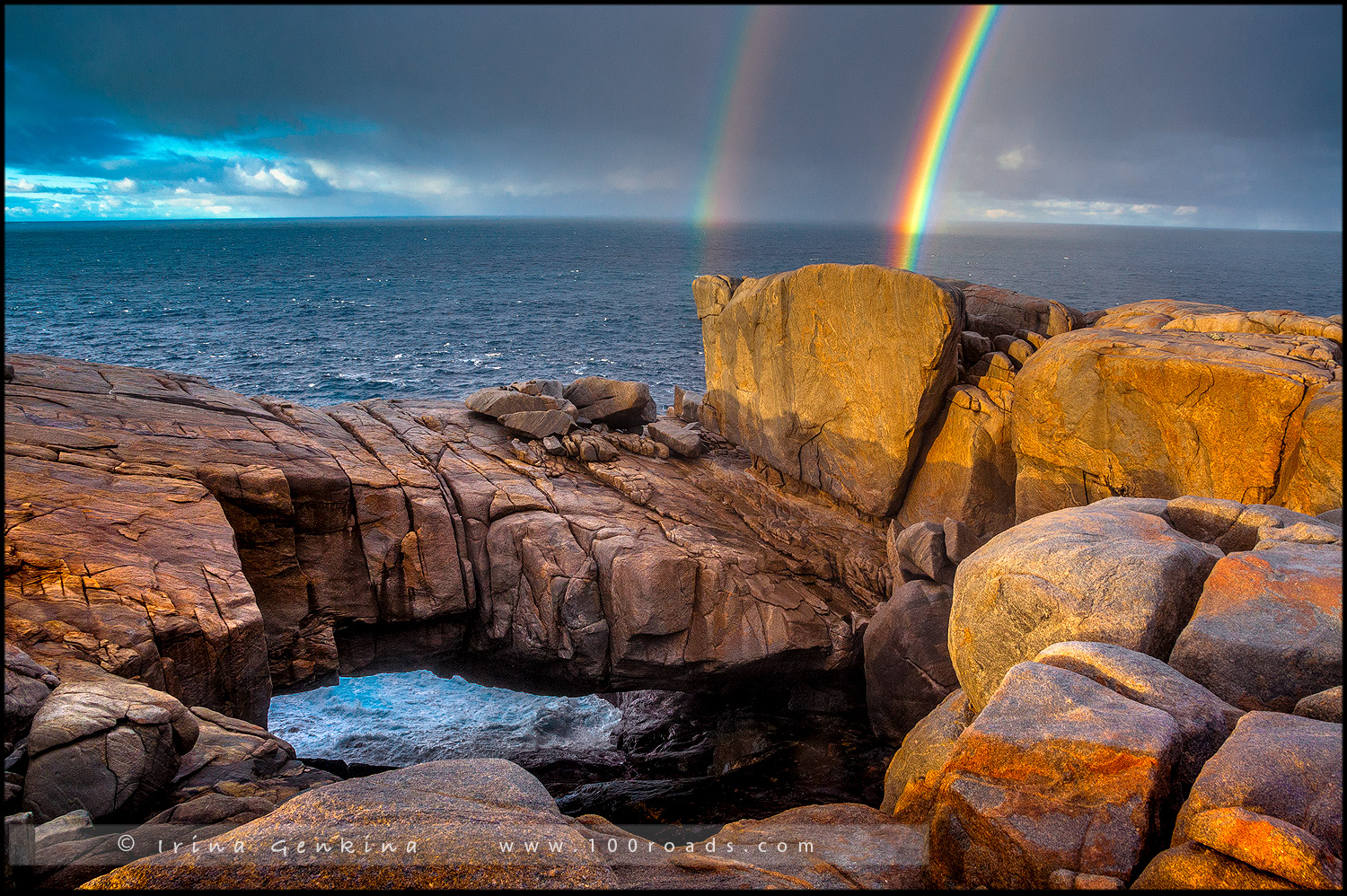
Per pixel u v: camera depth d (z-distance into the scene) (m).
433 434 17.77
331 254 182.62
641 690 16.47
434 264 157.12
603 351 58.81
